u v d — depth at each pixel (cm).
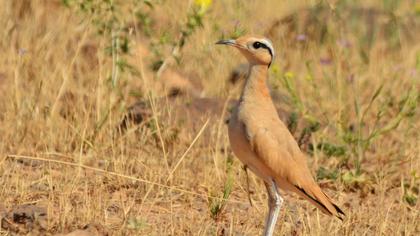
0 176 1141
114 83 1339
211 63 1586
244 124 958
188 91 1485
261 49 979
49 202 1017
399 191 1221
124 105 1341
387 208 1154
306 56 1744
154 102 1332
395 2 1952
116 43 1362
